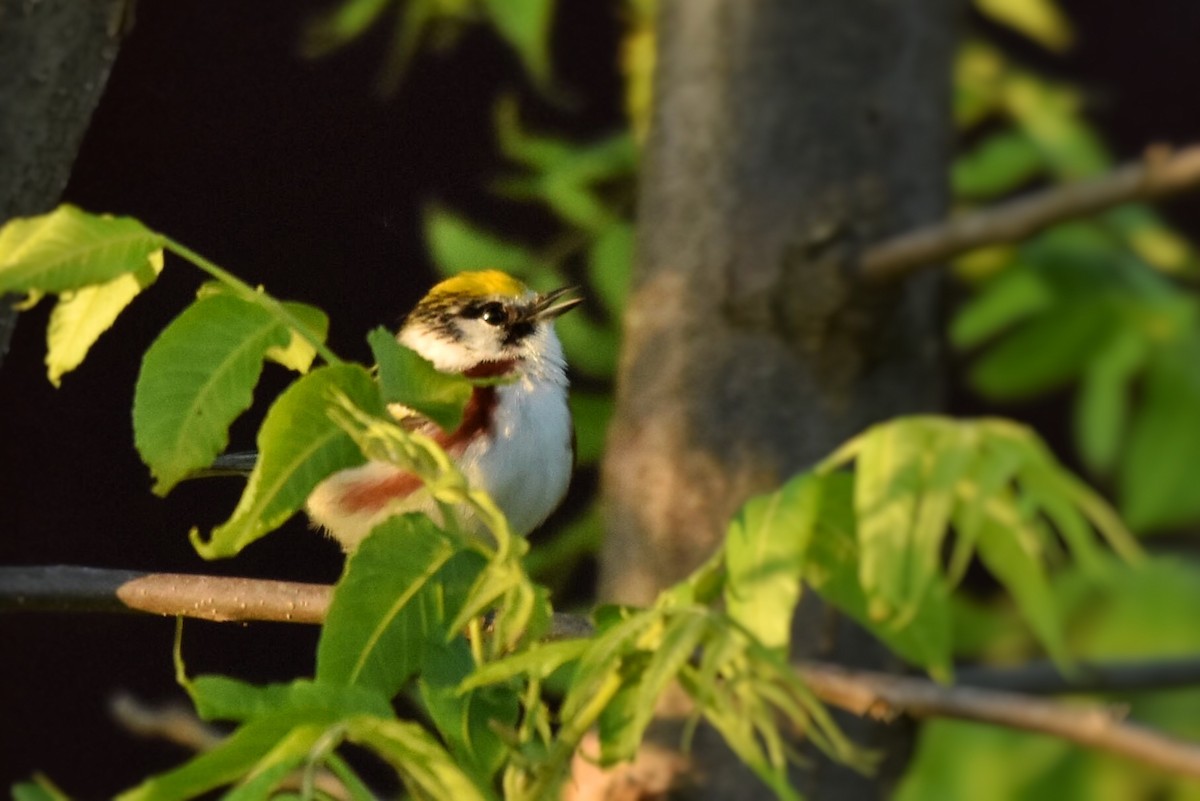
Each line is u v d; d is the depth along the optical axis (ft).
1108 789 30.78
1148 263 34.88
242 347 16.79
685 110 25.57
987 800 30.32
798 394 24.79
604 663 14.83
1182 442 33.63
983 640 33.37
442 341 35.58
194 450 16.60
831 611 25.22
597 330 37.01
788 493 15.78
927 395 25.08
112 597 21.13
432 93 43.96
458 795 14.52
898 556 14.87
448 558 16.51
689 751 25.18
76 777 45.93
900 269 23.59
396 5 44.42
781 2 25.09
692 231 25.36
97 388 44.34
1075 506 15.49
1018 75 35.27
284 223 43.65
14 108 20.33
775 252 24.80
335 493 31.22
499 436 33.73
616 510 25.91
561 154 36.63
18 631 46.26
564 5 43.78
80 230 15.97
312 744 14.23
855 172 24.77
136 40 43.91
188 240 43.78
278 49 44.32
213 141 44.19
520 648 16.19
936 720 30.94
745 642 14.46
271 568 43.93
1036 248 33.83
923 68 25.22
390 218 43.47
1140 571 33.37
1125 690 26.16
